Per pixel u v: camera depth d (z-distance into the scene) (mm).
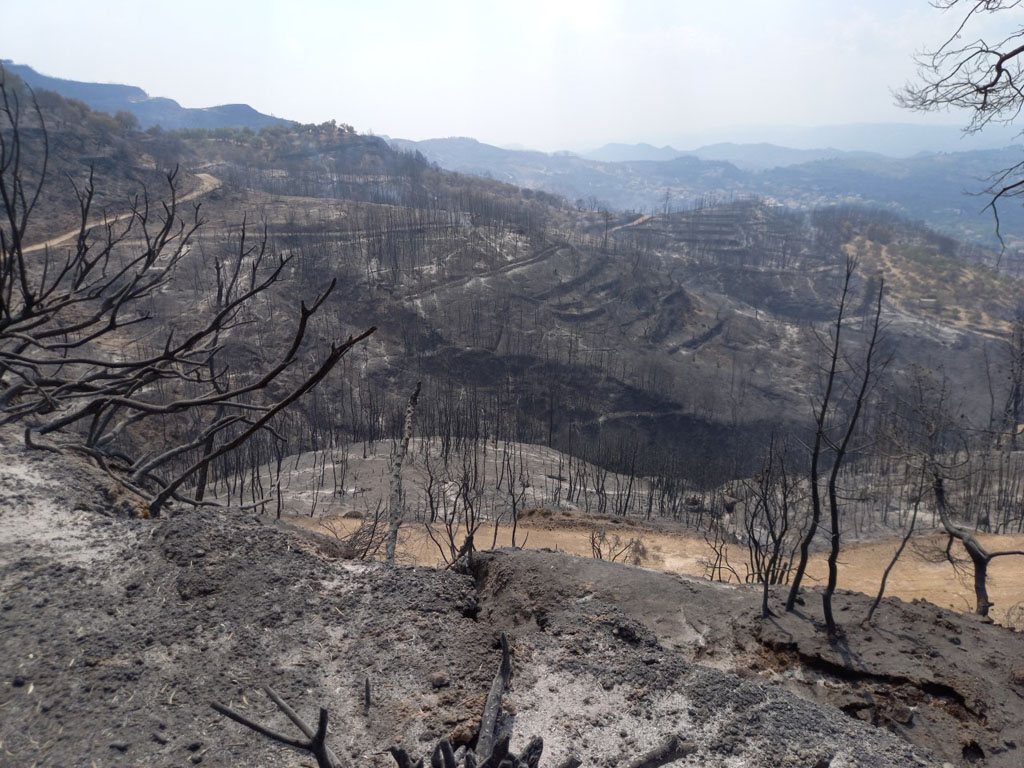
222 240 141375
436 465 54312
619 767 4727
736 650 8453
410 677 5422
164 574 6242
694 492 65375
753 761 4914
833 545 8750
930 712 7746
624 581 9055
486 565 8367
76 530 6766
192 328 107438
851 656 8344
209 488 45594
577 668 5781
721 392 145750
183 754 4434
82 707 4727
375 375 123438
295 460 58125
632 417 133125
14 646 5184
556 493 57125
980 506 41781
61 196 128500
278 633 5746
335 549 8750
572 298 172875
